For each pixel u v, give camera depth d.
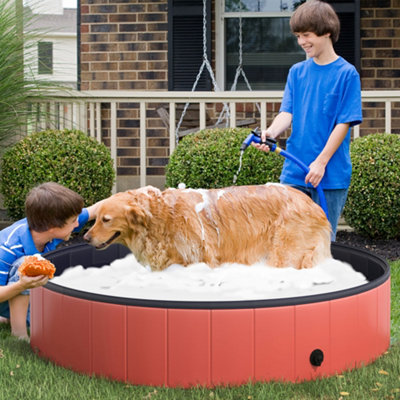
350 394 2.30
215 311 2.34
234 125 6.14
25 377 2.48
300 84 3.49
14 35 5.79
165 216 2.73
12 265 3.17
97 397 2.28
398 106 7.55
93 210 3.49
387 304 2.84
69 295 2.55
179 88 7.77
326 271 2.85
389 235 5.75
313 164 3.23
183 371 2.37
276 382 2.39
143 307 2.38
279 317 2.38
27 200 3.08
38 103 6.10
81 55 7.80
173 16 7.67
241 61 7.98
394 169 5.45
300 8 3.30
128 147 7.80
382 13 7.49
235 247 2.78
